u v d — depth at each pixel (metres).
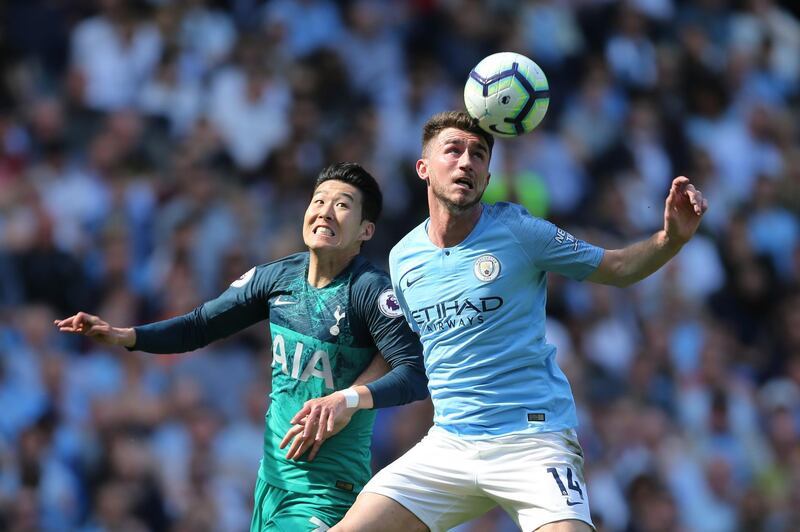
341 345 21.44
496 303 20.36
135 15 53.09
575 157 56.00
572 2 62.06
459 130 20.69
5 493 38.97
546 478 19.97
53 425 40.41
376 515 20.55
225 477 41.25
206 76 52.47
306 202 50.88
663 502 44.62
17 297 44.22
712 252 56.84
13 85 50.69
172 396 41.75
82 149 49.62
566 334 48.41
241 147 51.41
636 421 46.78
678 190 19.19
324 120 53.72
